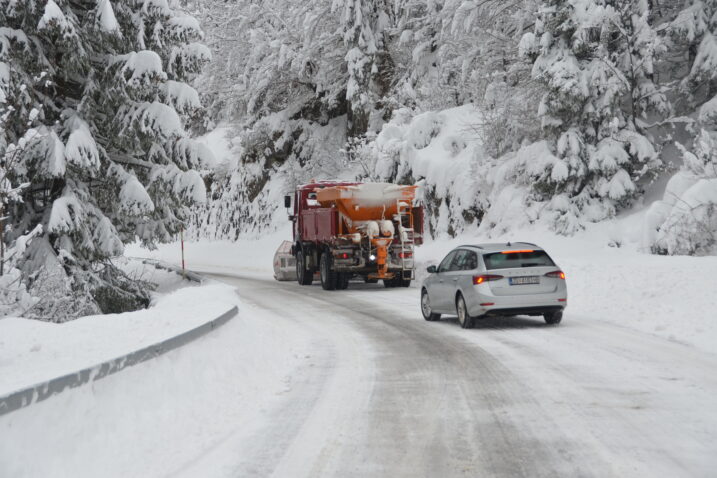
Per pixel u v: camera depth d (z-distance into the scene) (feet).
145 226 76.07
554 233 84.89
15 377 17.80
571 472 16.25
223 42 177.78
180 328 28.48
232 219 174.60
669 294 46.62
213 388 24.18
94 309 52.85
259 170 168.96
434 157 110.01
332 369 31.73
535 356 32.96
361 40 135.23
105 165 68.08
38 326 32.73
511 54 104.12
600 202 84.64
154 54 63.41
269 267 127.95
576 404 23.13
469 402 24.16
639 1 84.38
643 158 81.20
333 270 79.10
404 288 79.82
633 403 22.93
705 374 27.22
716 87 85.97
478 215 100.07
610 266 58.75
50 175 60.13
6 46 57.06
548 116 86.28
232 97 168.86
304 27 142.10
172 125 65.67
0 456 13.24
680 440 18.52
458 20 104.37
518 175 93.04
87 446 15.88
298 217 90.99
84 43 62.90
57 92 67.77
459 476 16.34
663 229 70.03
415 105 133.08
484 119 101.45
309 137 160.66
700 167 73.36
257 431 20.79
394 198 79.87
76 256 64.85
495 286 41.86
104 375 17.94
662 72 96.94
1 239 44.91
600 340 36.78
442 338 40.55
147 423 18.76
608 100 82.02
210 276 108.68
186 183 69.05
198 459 17.97
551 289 42.06
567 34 84.64
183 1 75.15
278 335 41.68
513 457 17.62
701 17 82.33
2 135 52.95
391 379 28.94
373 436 20.11
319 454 18.39
